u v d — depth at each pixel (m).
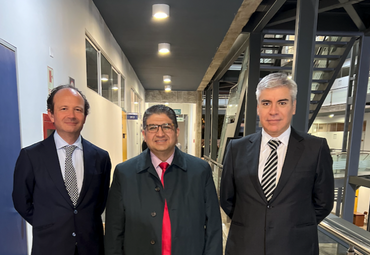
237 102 6.58
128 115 5.90
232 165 1.37
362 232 1.44
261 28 4.40
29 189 1.20
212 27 3.93
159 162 1.26
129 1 3.09
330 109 11.28
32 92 1.55
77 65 2.43
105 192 1.48
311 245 1.16
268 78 1.21
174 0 3.09
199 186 1.24
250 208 1.23
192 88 10.73
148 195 1.18
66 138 1.29
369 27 4.55
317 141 1.21
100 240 1.35
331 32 4.71
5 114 1.26
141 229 1.15
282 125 1.19
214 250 1.21
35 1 1.59
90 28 2.91
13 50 1.33
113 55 4.32
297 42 2.48
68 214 1.21
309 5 2.42
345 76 10.46
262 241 1.17
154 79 8.68
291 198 1.16
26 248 1.46
